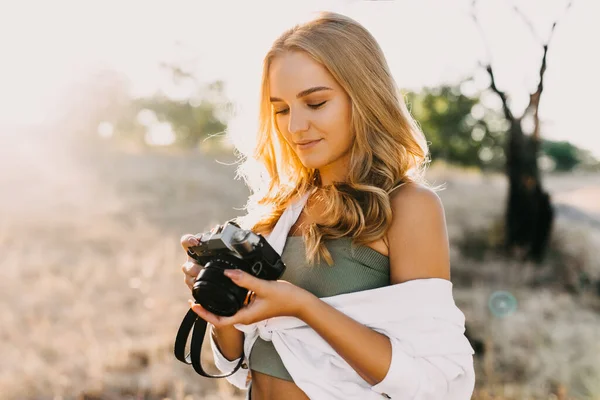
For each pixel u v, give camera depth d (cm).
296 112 173
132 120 2741
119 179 1510
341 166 187
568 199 1453
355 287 170
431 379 158
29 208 1176
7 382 457
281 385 175
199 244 163
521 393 454
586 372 500
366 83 175
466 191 1338
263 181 210
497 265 823
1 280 729
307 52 172
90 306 630
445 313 162
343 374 165
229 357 191
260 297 155
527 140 898
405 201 171
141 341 535
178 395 418
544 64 838
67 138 2178
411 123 186
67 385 459
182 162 1861
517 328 584
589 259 838
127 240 952
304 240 178
